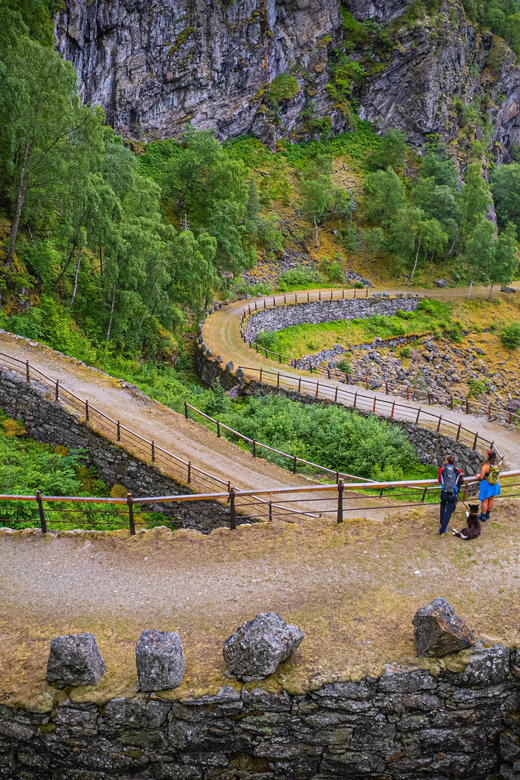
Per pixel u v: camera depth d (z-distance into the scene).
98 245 30.61
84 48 65.12
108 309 31.64
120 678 9.00
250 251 64.38
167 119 74.94
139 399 23.89
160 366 36.81
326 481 21.42
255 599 10.45
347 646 9.24
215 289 52.00
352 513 17.81
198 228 57.38
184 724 8.73
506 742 9.14
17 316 26.91
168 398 26.34
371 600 10.20
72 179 27.61
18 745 9.10
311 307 56.12
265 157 81.19
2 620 10.23
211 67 76.06
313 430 26.33
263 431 25.75
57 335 27.23
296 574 10.98
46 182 27.84
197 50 73.94
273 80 83.56
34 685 8.99
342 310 58.69
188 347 44.88
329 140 87.62
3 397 21.64
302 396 31.47
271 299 56.09
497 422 28.05
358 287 66.56
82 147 27.38
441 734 8.98
